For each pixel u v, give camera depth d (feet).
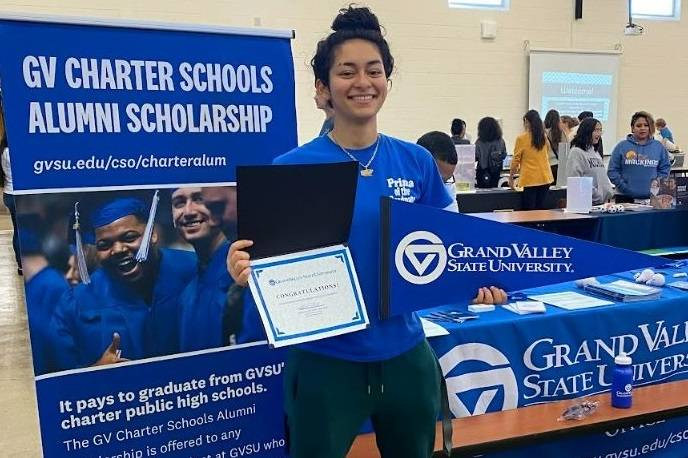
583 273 4.51
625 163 15.30
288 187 3.84
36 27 4.72
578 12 28.94
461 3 27.32
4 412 8.87
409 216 4.18
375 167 4.29
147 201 5.19
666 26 30.91
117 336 5.23
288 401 4.36
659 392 6.85
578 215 12.64
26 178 4.80
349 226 4.10
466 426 6.01
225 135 5.41
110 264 5.14
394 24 26.30
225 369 5.65
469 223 4.29
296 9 24.49
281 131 5.61
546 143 18.99
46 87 4.78
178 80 5.18
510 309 6.73
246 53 5.42
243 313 5.64
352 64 4.04
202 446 5.66
